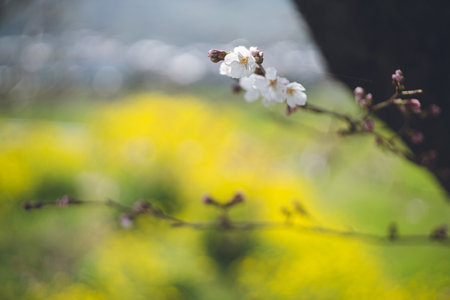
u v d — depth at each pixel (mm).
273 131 7688
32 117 8375
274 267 4719
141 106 7777
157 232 5180
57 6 6117
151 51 10531
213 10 11727
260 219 5117
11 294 4199
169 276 4520
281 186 5641
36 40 6500
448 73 1511
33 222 5641
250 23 10258
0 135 7062
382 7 1459
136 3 12242
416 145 1729
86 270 4441
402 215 6016
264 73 1053
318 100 5672
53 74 7438
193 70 9805
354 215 6117
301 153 7195
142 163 6137
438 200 5977
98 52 10211
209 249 5035
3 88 6258
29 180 5973
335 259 4578
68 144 7391
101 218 5629
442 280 4586
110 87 9773
